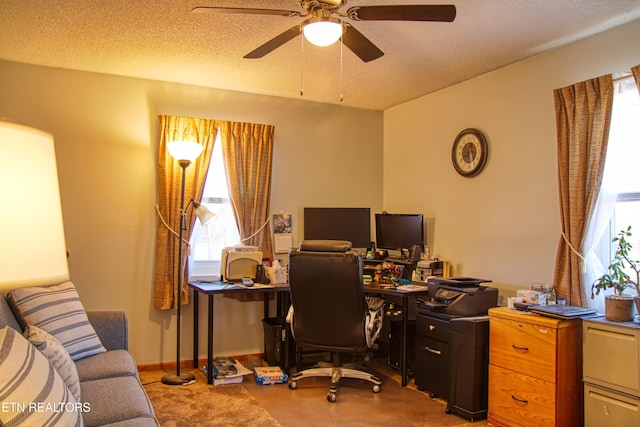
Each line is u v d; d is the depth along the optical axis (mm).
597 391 2584
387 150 5133
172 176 4059
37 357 1426
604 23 2898
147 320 4023
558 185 3189
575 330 2703
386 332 4285
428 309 3455
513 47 3287
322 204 4840
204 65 3721
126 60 3623
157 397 3354
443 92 4336
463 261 4066
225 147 4289
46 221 864
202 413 3074
